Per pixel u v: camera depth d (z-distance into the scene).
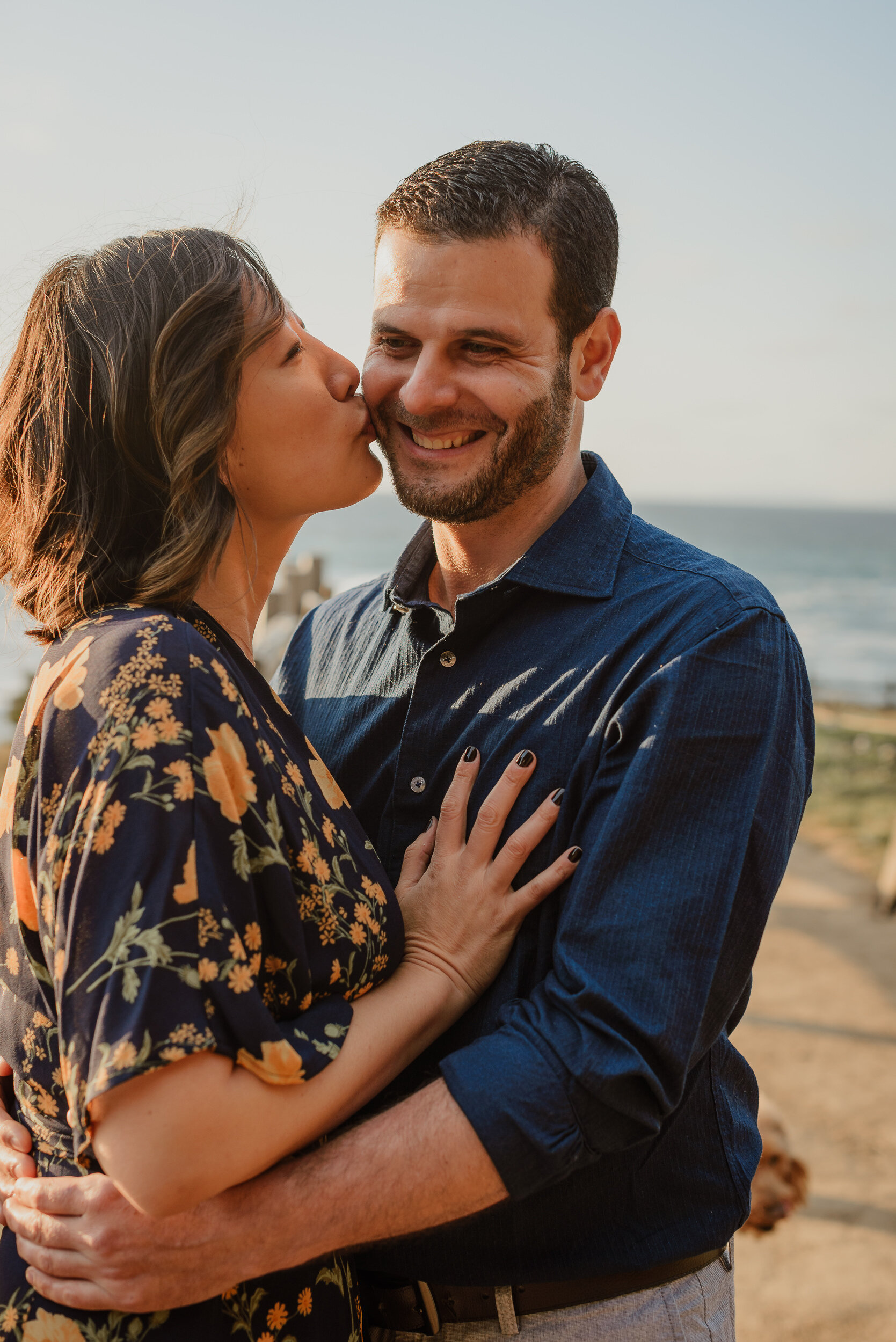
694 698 1.39
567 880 1.46
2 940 1.33
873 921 7.73
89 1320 1.20
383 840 1.69
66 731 1.18
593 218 1.57
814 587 55.22
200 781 1.16
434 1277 1.49
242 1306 1.27
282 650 6.33
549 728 1.53
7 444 1.41
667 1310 1.48
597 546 1.63
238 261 1.42
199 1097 1.08
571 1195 1.45
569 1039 1.30
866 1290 3.58
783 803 1.42
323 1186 1.23
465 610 1.62
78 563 1.34
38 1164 1.30
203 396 1.34
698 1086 1.55
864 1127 4.66
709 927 1.33
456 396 1.53
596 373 1.70
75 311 1.36
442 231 1.49
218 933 1.12
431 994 1.42
